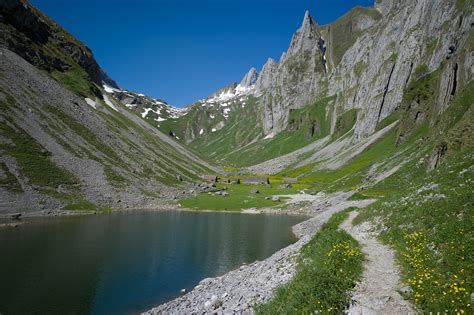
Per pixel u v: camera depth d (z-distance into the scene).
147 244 50.62
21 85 104.44
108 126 128.00
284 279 22.69
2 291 30.14
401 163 79.50
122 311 27.17
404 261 17.66
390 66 185.00
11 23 133.88
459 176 27.27
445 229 18.56
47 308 27.17
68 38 180.50
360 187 86.19
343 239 23.92
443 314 11.54
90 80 165.75
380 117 176.00
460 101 70.25
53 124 99.38
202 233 60.97
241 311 19.81
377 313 12.66
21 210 65.88
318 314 13.43
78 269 37.22
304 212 91.44
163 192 105.75
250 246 51.19
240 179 152.62
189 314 23.05
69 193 79.19
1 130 81.38
